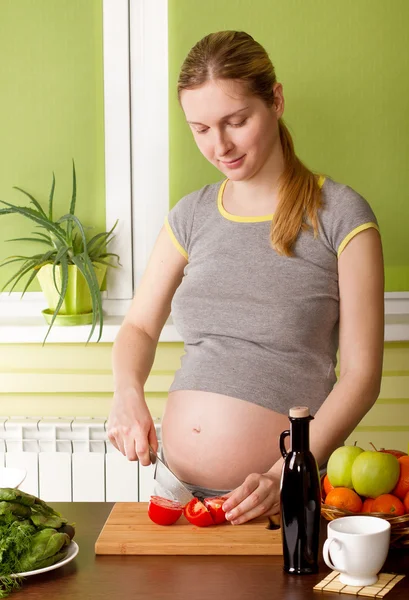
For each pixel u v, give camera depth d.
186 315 1.67
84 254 2.33
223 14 2.44
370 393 1.49
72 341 2.43
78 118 2.51
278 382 1.57
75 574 1.28
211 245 1.66
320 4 2.42
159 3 2.45
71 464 2.44
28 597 1.20
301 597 1.18
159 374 2.46
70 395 2.51
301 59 2.44
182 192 2.51
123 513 1.47
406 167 2.47
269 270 1.59
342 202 1.58
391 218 2.48
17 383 2.50
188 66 1.54
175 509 1.40
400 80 2.44
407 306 2.51
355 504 1.34
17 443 2.44
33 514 1.34
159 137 2.50
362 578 1.21
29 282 2.44
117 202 2.52
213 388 1.59
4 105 2.52
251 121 1.53
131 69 2.49
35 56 2.49
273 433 1.56
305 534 1.25
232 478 1.58
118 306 2.56
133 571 1.28
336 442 1.47
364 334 1.52
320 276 1.58
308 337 1.58
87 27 2.47
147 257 2.55
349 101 2.45
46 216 2.45
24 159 2.53
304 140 2.47
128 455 1.59
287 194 1.59
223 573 1.27
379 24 2.42
